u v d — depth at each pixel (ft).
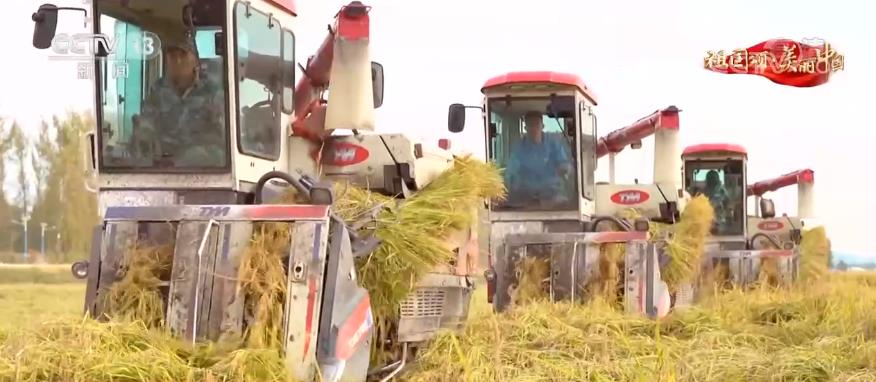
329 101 23.45
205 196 22.29
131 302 17.49
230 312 16.92
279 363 15.89
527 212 36.88
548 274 32.68
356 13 23.21
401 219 21.12
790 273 54.19
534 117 36.88
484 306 32.96
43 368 14.12
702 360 23.00
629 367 21.38
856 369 22.53
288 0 24.53
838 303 34.32
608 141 46.80
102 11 22.02
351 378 17.15
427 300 23.50
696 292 44.39
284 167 24.04
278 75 23.81
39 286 49.44
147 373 14.52
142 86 22.20
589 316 28.63
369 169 24.48
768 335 28.81
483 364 20.57
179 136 22.09
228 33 21.79
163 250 17.99
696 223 42.65
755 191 75.20
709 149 61.52
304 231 16.83
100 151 22.31
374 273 20.34
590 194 38.81
